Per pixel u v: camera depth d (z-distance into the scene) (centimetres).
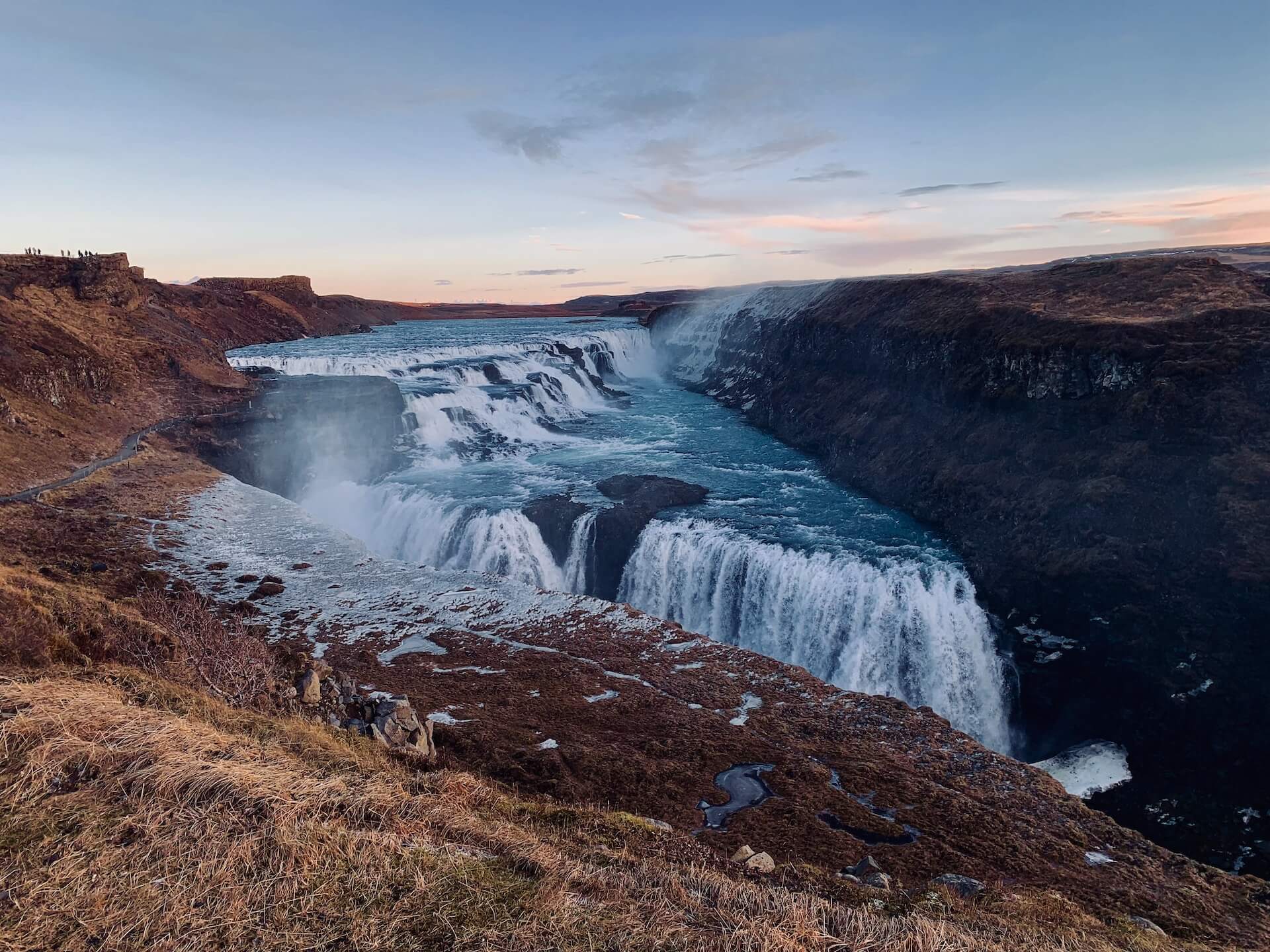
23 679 1376
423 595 3662
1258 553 3572
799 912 973
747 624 4659
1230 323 4806
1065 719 3819
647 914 906
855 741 2480
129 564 3616
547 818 1434
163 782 1005
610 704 2667
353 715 1978
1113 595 3872
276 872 874
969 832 1925
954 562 4638
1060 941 1216
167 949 746
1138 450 4478
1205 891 1769
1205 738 3303
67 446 5288
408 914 838
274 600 3466
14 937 739
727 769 2225
